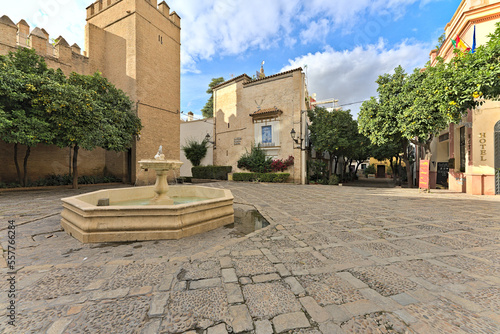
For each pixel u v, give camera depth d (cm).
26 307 185
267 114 1803
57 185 1233
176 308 184
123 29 1499
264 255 300
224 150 2119
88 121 1021
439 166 1416
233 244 344
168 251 317
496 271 246
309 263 272
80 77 1166
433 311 177
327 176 1978
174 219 375
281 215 564
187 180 2047
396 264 267
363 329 157
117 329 159
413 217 526
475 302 188
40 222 487
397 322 164
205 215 430
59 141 1009
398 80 1092
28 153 1122
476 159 961
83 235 354
